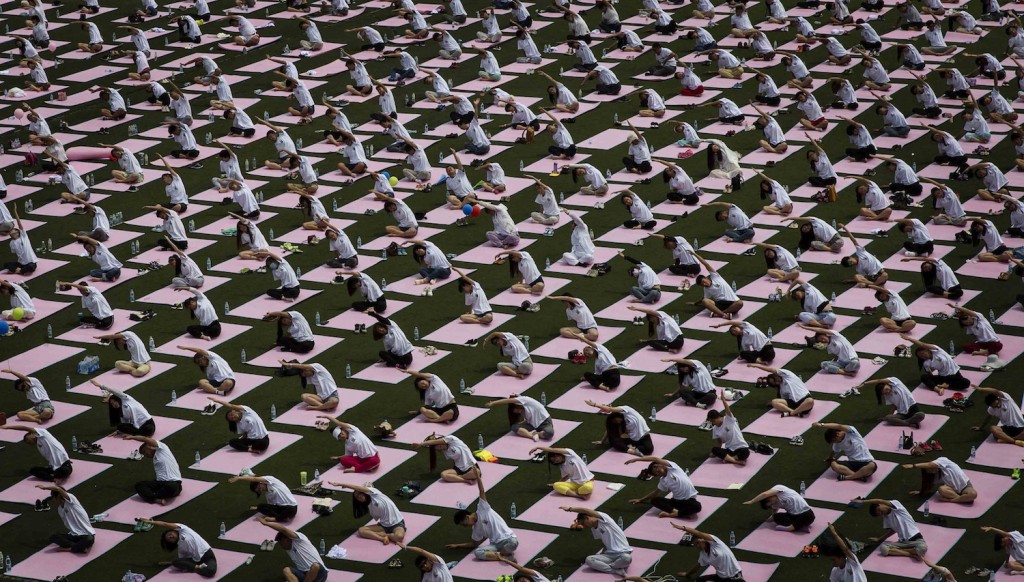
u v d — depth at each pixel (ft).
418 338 221.66
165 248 253.65
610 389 205.26
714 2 383.45
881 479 183.21
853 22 367.04
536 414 193.57
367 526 174.19
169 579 166.71
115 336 212.84
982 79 327.88
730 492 181.16
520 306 231.09
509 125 307.37
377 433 195.21
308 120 310.65
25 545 173.78
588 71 335.47
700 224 259.80
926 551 167.84
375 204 271.28
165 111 319.06
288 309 231.09
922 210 265.13
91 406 204.74
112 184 282.56
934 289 230.68
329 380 201.67
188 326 224.12
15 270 245.24
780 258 238.27
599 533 167.53
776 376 198.80
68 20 381.19
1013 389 202.90
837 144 294.87
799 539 171.42
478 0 390.21
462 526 175.83
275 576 167.32
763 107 314.96
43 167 288.51
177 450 192.75
